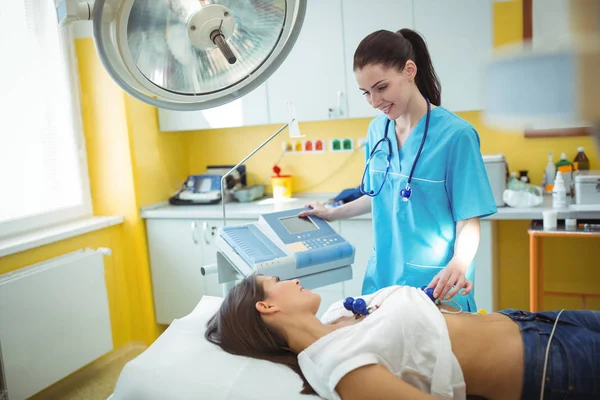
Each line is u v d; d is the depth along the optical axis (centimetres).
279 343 141
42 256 275
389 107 155
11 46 271
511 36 288
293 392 128
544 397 126
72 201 314
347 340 125
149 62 104
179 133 365
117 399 140
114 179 324
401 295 137
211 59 111
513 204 264
